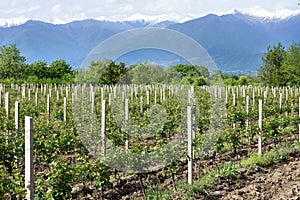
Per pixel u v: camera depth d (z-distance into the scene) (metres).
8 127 9.77
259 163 9.34
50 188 6.25
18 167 8.17
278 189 7.59
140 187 7.88
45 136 10.32
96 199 7.20
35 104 19.95
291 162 9.59
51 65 60.94
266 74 45.09
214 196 7.21
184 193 7.29
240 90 29.42
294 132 13.80
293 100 21.83
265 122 12.01
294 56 42.16
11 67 50.44
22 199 6.32
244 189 7.57
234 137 10.15
